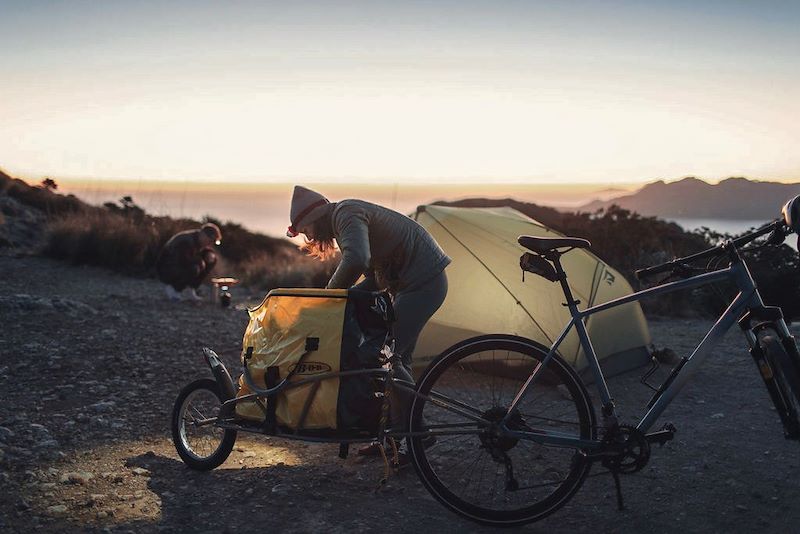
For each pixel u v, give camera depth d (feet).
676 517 10.82
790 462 13.25
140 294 39.06
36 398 16.98
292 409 11.23
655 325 30.83
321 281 45.57
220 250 64.34
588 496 11.71
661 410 10.22
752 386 19.36
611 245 39.37
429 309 12.53
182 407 12.96
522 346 10.67
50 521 10.21
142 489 11.65
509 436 10.43
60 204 70.13
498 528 10.49
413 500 11.51
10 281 41.22
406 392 11.73
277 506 11.12
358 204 12.28
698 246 39.50
